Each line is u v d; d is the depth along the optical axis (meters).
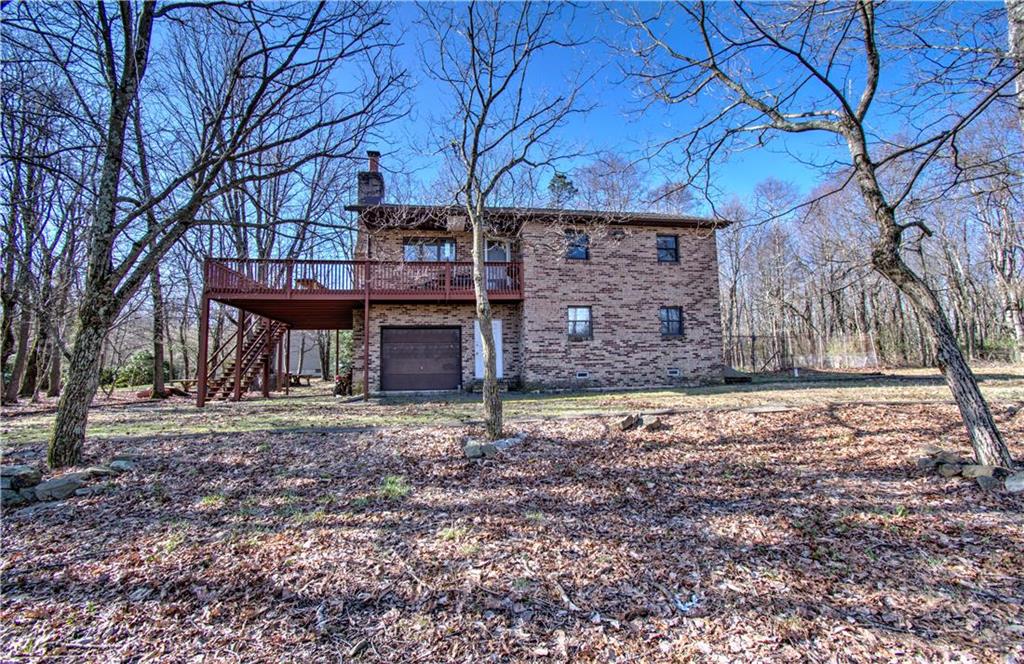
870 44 5.62
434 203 12.87
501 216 14.53
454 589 3.39
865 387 13.12
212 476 6.09
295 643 2.81
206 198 6.88
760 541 4.01
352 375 17.48
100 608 3.22
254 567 3.77
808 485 5.30
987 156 6.59
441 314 15.60
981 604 2.99
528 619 3.01
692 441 7.26
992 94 4.71
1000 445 5.14
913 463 5.75
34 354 16.67
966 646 2.60
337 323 18.16
